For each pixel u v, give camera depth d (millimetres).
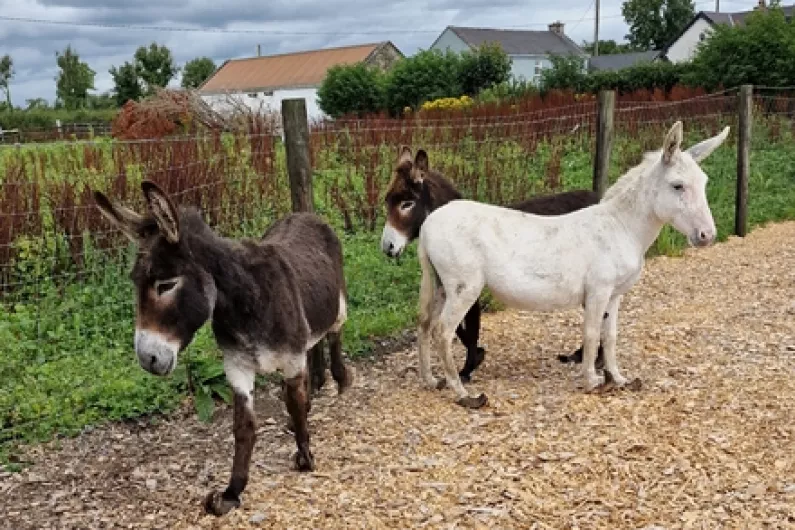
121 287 6785
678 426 4641
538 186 10328
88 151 9805
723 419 4703
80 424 5074
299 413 4281
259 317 3924
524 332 6859
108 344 6172
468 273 5141
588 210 5336
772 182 12672
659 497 3871
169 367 3652
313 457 4484
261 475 4398
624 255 5188
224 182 7758
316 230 4969
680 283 8227
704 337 6367
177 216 3557
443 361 5230
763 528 3553
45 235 7070
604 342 5324
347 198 9586
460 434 4750
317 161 10227
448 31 61094
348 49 58625
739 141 10445
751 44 19984
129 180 7949
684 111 15156
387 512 3891
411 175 6312
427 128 11570
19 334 6156
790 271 8516
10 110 48281
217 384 5512
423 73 36875
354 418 5137
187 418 5262
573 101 19812
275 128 13547
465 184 9430
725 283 8156
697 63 21750
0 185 7250
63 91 66250
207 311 3754
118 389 5355
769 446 4324
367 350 6449
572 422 4793
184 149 8406
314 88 55406
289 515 3926
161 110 17453
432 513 3854
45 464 4645
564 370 5883
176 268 3625
